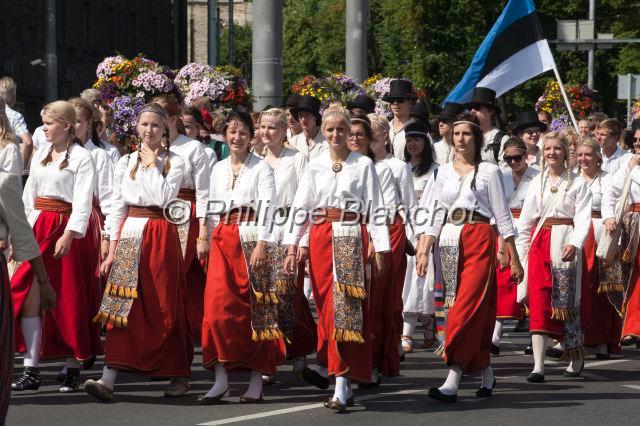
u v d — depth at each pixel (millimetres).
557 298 10977
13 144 9812
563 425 8766
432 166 13062
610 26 47312
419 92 20953
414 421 8883
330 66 63062
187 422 8773
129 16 62344
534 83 46594
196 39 106938
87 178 10125
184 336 9836
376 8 55250
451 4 41438
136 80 16203
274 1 17797
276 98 17906
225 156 15391
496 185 9797
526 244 11312
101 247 10789
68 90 55000
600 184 12812
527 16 16188
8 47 50094
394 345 10578
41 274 7773
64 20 55125
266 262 9641
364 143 10094
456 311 9703
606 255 12023
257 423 8766
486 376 9984
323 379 10156
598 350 12625
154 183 9680
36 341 10023
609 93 50094
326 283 9539
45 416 8992
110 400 9656
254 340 9547
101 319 9617
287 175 11094
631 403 9719
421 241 10016
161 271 9672
